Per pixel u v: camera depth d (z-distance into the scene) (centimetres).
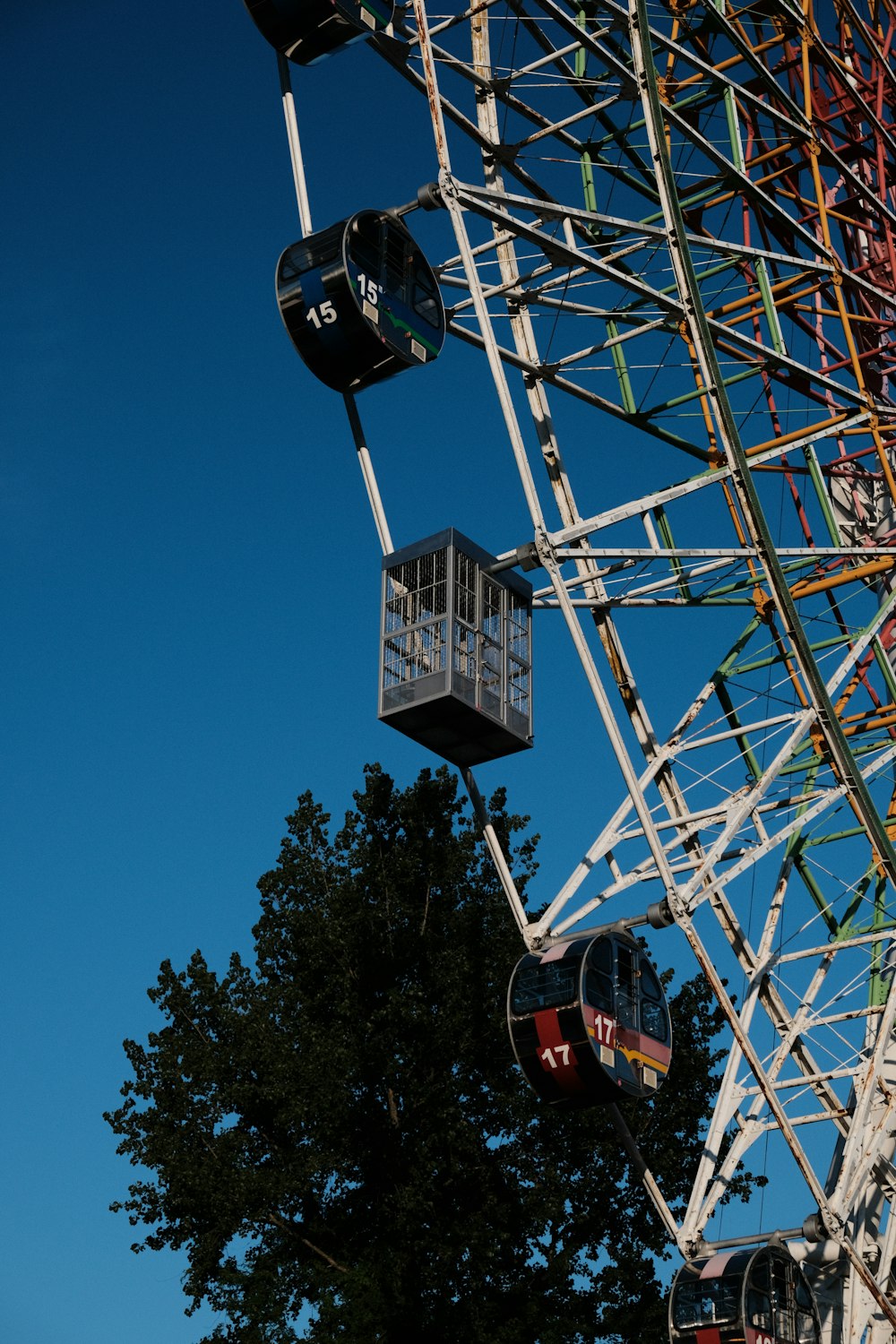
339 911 4281
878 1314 3431
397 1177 4047
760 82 3694
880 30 3909
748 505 2950
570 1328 3828
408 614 3027
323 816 4562
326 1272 3778
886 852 3070
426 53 2994
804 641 3030
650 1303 3919
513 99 3344
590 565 3491
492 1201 3997
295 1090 3956
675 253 2936
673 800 3422
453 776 4612
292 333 2998
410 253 3064
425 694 2952
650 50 2948
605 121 3600
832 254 3375
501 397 2842
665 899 2947
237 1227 3869
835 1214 3072
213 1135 4025
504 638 3112
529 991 2944
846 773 3072
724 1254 3073
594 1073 2886
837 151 3809
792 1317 3095
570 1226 4025
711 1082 4284
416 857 4438
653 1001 3078
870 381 3691
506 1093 4097
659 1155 4091
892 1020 3331
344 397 3114
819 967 3578
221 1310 3762
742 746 3578
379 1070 4041
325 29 3039
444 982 4159
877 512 3934
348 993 4209
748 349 3356
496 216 2931
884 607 3403
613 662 3519
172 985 4272
